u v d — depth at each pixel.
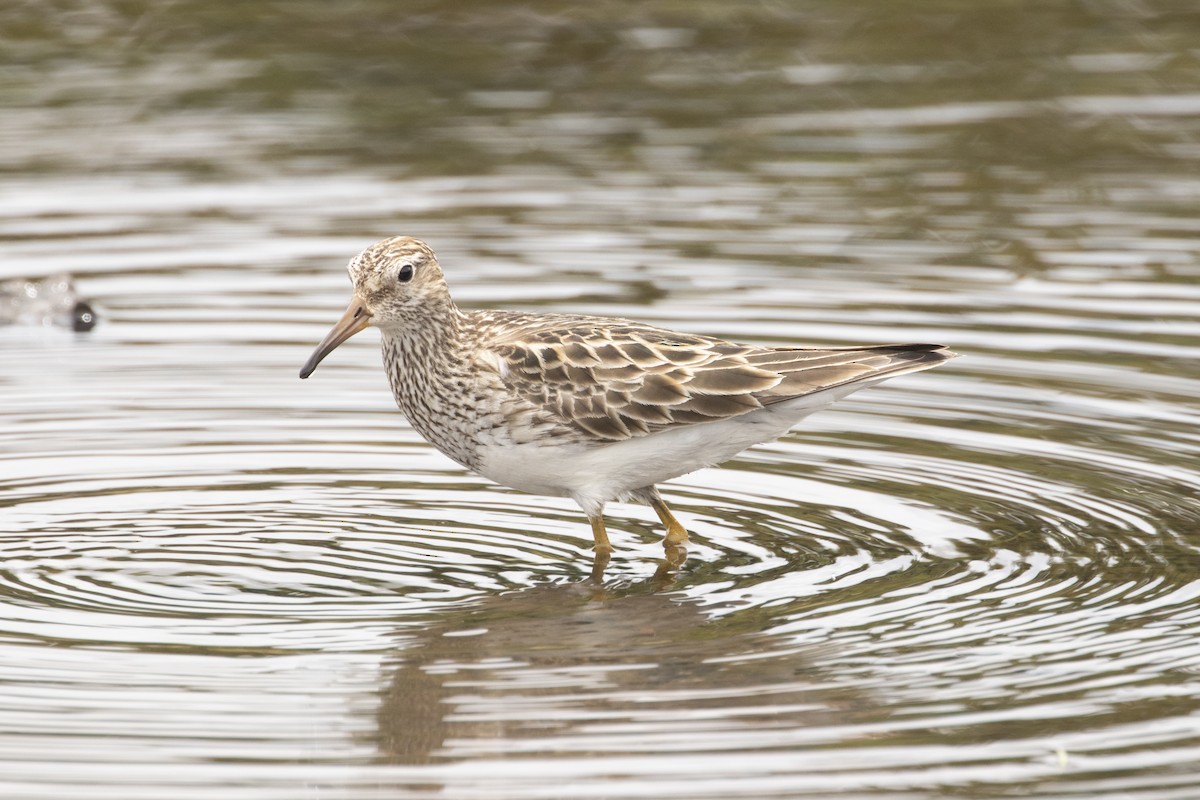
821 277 19.89
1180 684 10.42
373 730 9.89
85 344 18.36
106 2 30.22
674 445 13.05
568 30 29.72
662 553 13.12
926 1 30.55
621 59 28.56
